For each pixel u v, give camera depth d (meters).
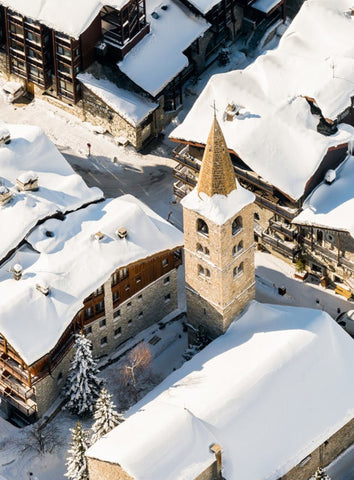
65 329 100.19
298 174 111.38
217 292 101.19
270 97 116.75
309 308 109.00
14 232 106.25
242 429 93.62
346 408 97.25
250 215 98.81
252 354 98.62
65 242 105.44
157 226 108.94
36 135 117.31
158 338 110.50
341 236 110.62
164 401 96.31
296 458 94.19
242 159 111.75
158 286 109.62
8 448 101.75
